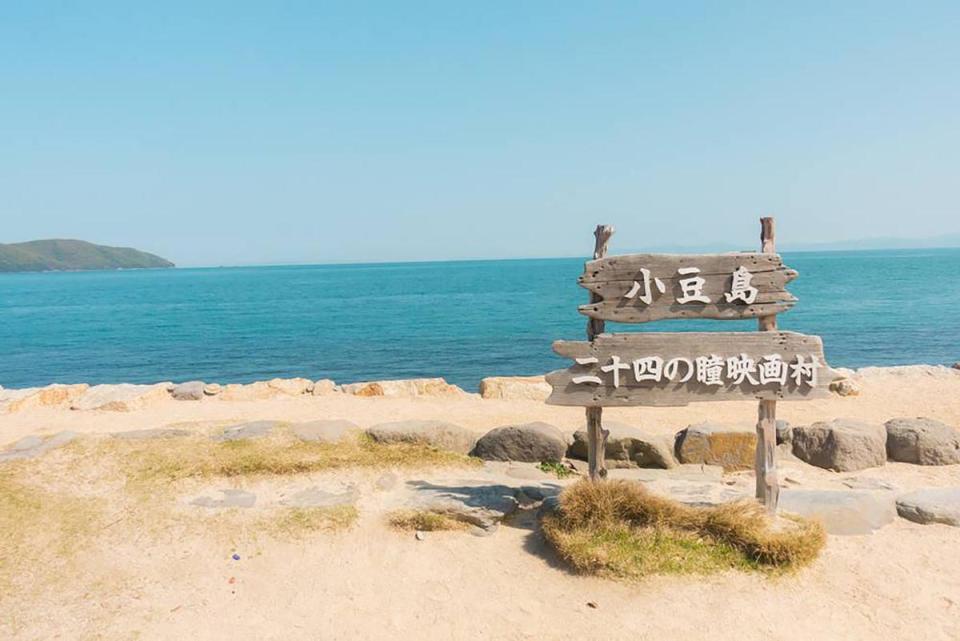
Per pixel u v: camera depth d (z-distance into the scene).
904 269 108.88
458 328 39.41
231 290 99.12
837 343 29.72
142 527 7.63
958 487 8.94
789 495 8.34
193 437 10.15
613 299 7.63
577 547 6.98
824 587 6.63
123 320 49.56
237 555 7.21
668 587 6.57
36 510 7.86
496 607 6.44
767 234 7.63
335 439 10.13
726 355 7.56
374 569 7.05
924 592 6.55
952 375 16.52
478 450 10.13
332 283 119.75
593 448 7.96
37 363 29.02
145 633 5.98
